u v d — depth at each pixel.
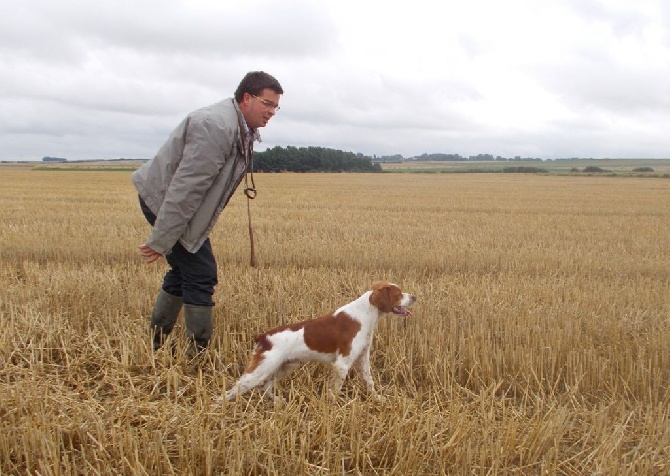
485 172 80.25
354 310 4.27
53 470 2.97
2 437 3.15
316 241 10.62
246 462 3.17
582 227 14.53
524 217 16.83
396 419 3.50
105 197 21.48
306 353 4.17
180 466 3.11
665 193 31.33
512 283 7.51
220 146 4.02
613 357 4.82
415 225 14.08
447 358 4.67
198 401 3.67
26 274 7.41
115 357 4.57
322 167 79.94
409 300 4.33
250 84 4.15
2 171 62.50
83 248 9.30
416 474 3.15
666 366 4.79
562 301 6.78
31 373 4.20
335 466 3.17
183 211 4.05
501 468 3.30
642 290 7.26
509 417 3.79
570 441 3.68
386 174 68.50
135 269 7.92
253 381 4.00
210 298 4.61
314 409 3.67
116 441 3.27
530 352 4.69
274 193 26.98
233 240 10.51
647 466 3.22
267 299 6.16
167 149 4.19
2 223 12.70
